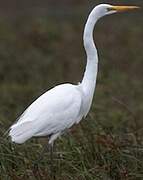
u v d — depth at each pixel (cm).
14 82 2145
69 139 1091
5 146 1027
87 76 1011
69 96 986
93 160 1033
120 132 1224
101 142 1066
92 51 1006
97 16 1001
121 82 2070
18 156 1020
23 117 970
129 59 2414
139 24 2864
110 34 2716
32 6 3266
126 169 1001
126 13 2997
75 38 2681
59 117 974
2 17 3030
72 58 2455
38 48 2555
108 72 2217
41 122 960
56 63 2366
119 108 1681
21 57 2375
